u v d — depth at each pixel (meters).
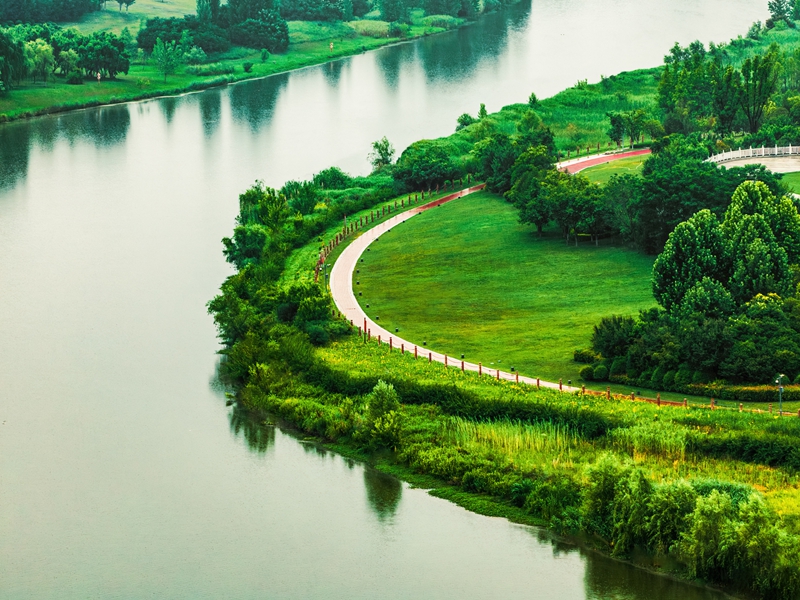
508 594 96.94
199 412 136.75
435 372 135.62
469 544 104.50
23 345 159.25
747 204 156.88
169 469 122.31
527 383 131.25
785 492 101.88
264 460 123.50
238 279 168.88
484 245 192.12
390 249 193.62
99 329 165.50
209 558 105.31
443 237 198.50
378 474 118.56
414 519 109.19
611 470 103.50
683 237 143.50
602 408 121.25
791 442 107.75
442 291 170.00
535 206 192.75
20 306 175.50
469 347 145.38
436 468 116.25
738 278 140.12
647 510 99.44
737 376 124.50
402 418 124.38
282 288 160.88
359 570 102.00
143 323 168.12
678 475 106.50
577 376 133.00
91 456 125.75
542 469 111.50
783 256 142.38
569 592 96.56
